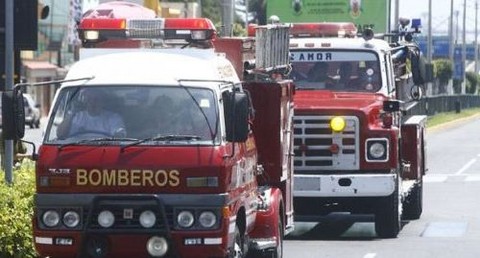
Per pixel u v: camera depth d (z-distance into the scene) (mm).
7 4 22141
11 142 22625
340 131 30562
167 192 19484
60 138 20000
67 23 130125
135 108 20188
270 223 23438
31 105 101562
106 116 20141
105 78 20516
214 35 22594
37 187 19719
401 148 33750
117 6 23703
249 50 24516
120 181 19484
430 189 47656
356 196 30562
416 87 36062
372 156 30656
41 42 125000
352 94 31562
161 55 21031
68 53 131375
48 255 19781
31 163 25500
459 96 138750
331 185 30422
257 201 23219
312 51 32062
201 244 19438
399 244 30141
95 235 19531
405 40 36969
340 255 27969
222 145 19781
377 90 31719
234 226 20391
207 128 19891
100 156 19578
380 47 32125
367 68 31906
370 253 28297
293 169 28562
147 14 23859
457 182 51094
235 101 19938
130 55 21047
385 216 31281
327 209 31953
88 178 19516
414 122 34875
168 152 19562
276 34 25766
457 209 39594
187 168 19469
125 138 19859
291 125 26250
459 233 32750
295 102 30797
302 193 30484
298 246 29812
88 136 19938
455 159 66375
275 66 25719
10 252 21703
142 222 19484
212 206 19453
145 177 19453
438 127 102000
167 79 20406
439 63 148250
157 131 19906
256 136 24703
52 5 125875
